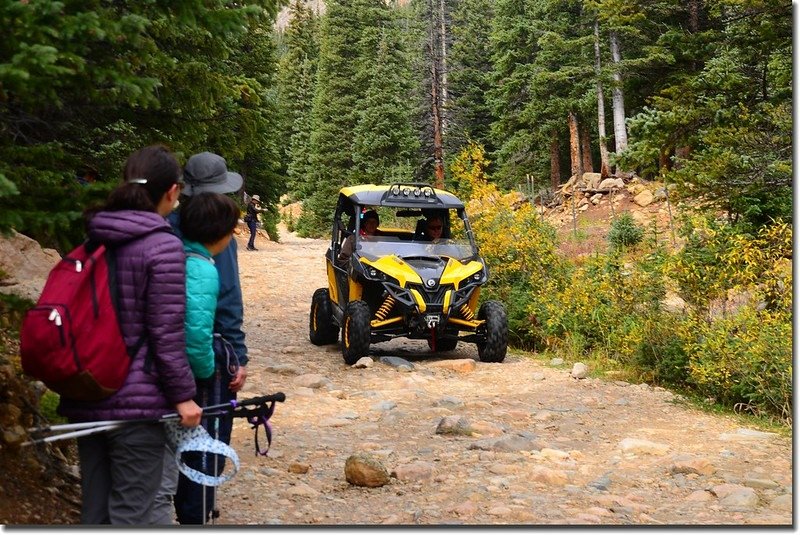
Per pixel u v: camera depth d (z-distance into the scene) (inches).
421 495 223.0
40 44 147.1
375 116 1871.3
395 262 430.9
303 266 915.4
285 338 506.3
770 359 335.3
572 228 1192.8
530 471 246.1
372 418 314.0
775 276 359.9
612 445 283.3
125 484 135.9
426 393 357.4
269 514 202.4
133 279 132.9
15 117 181.2
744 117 513.0
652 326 407.2
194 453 164.2
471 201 566.9
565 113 1462.8
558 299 479.2
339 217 493.7
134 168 140.8
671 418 326.0
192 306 142.6
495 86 1689.2
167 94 225.8
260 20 230.5
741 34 581.6
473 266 442.0
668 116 559.5
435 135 1813.5
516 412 323.9
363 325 411.5
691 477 243.0
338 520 200.4
